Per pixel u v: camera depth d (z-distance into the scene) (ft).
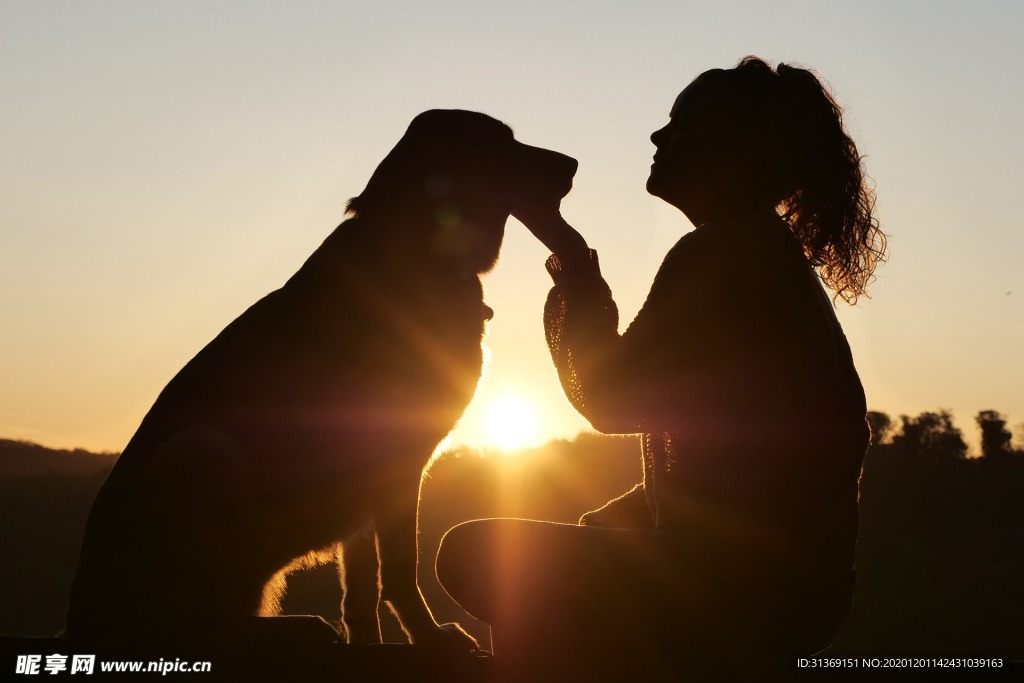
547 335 8.69
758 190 8.51
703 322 7.57
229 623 9.48
